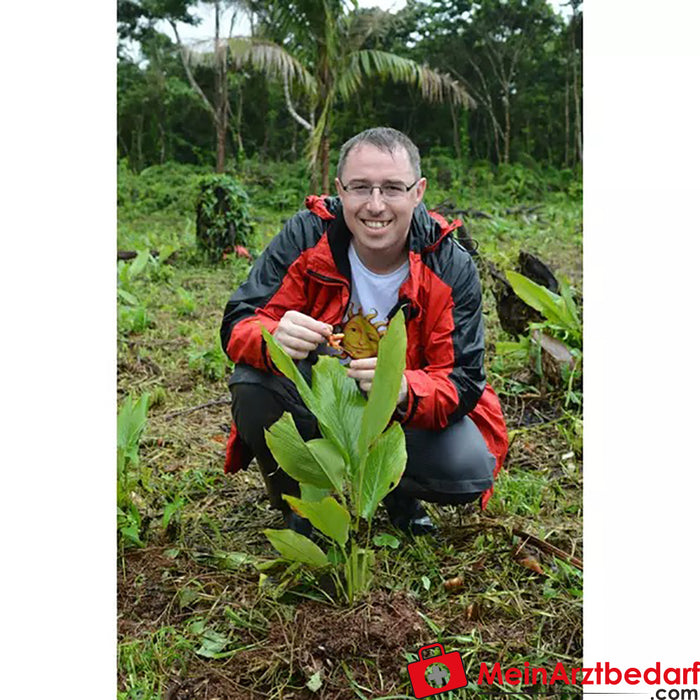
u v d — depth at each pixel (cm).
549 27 1711
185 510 218
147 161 1877
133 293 481
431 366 189
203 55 995
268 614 170
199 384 318
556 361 296
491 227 788
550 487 230
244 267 595
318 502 163
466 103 1041
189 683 154
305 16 928
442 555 192
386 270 190
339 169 180
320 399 172
